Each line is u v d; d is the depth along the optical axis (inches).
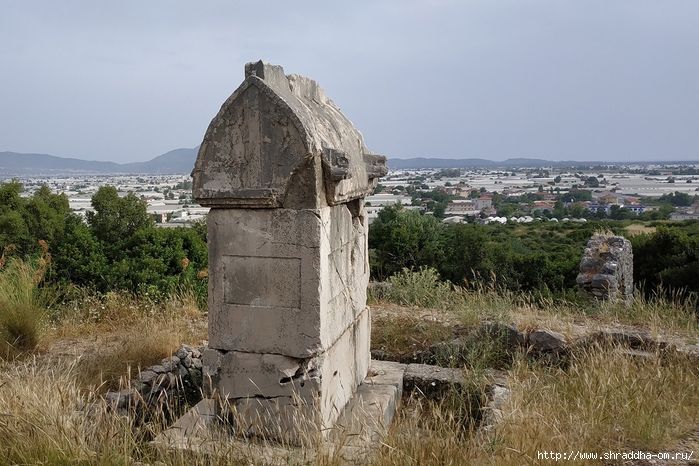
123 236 448.5
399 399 190.2
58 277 337.4
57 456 124.6
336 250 154.8
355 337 179.6
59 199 620.4
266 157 138.4
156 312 289.6
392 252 618.2
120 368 203.8
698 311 279.3
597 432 142.3
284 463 126.3
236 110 139.7
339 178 138.3
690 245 485.7
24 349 221.5
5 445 128.2
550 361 210.2
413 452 125.4
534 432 131.2
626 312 266.5
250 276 143.8
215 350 148.5
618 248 363.9
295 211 138.3
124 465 124.5
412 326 255.6
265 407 144.7
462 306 263.3
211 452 129.2
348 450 134.0
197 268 384.2
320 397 140.5
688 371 188.1
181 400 202.2
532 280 558.9
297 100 151.9
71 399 148.1
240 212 142.8
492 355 221.5
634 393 156.9
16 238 479.8
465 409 167.6
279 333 142.3
